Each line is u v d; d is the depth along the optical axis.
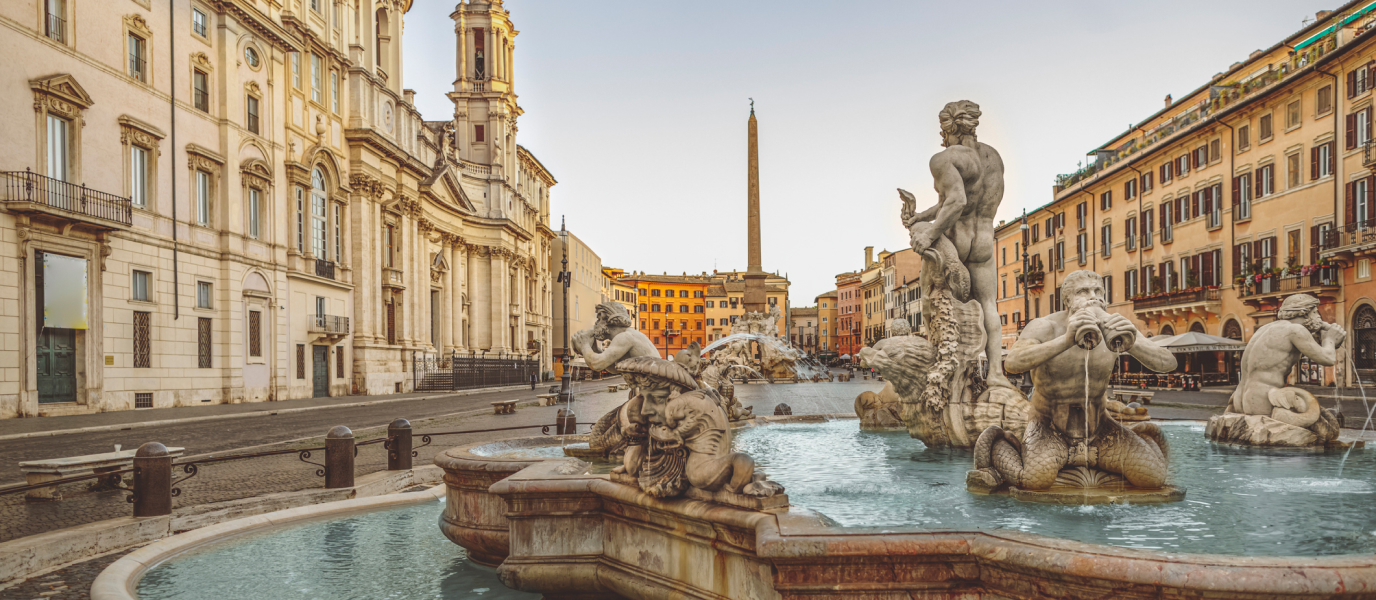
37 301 25.09
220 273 34.03
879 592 3.55
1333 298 35.69
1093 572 3.09
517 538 5.19
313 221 42.62
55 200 25.64
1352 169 34.56
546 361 95.44
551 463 5.87
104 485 10.14
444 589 5.81
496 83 76.81
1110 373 5.40
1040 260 66.38
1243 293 41.09
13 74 24.44
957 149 8.85
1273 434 8.19
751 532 3.91
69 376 26.56
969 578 3.53
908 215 9.16
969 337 8.80
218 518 8.34
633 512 4.79
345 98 46.22
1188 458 7.45
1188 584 2.95
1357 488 5.77
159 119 30.59
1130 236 53.31
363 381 46.03
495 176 75.25
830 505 5.24
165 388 30.59
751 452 8.54
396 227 52.50
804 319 168.62
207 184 33.91
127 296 28.70
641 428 4.82
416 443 16.28
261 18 36.50
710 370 11.72
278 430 20.44
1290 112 38.66
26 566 6.45
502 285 74.75
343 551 6.96
